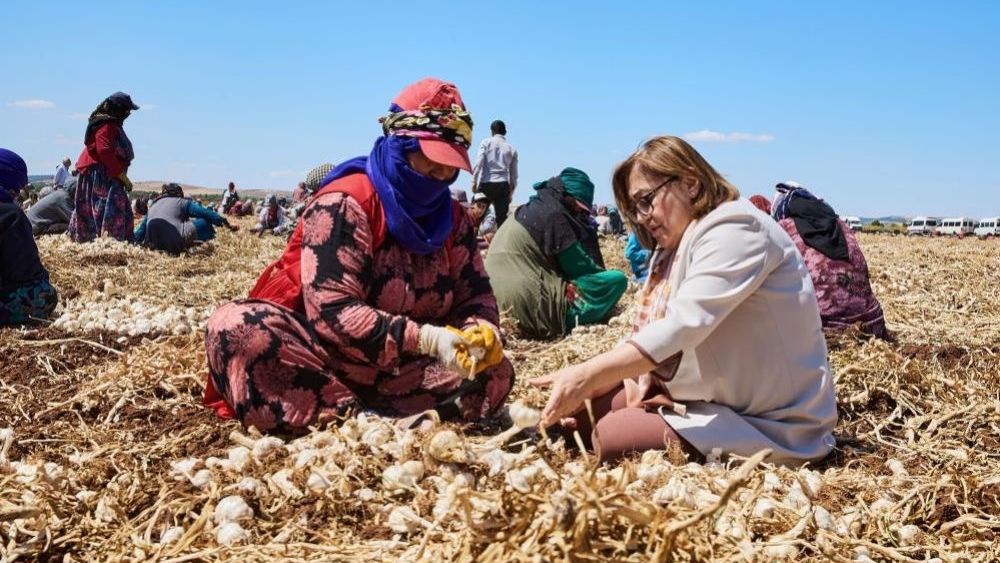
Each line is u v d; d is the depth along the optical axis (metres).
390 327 3.63
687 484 2.94
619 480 2.43
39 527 2.69
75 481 3.08
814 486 3.12
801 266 3.55
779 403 3.59
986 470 3.57
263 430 3.73
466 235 4.09
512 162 14.41
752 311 3.48
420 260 3.90
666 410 3.59
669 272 3.68
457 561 2.34
